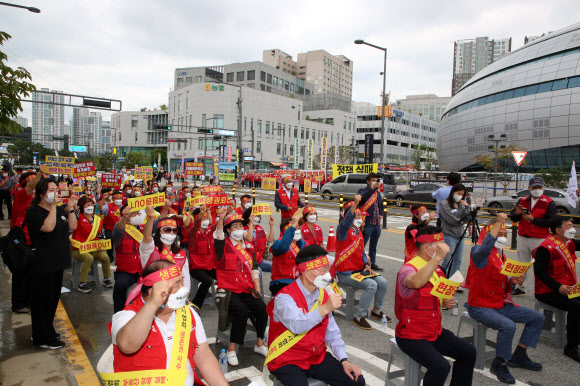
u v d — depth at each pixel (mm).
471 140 63906
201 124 66000
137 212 4742
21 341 4578
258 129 71000
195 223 5539
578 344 4594
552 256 4801
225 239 4309
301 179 32938
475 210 6492
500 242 4133
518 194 19703
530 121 55031
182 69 86750
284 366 2848
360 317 5418
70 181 15586
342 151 72188
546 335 4988
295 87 101562
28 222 4191
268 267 6180
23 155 75500
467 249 10586
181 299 2104
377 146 97062
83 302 6250
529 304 6395
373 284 5340
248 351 4594
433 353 3129
